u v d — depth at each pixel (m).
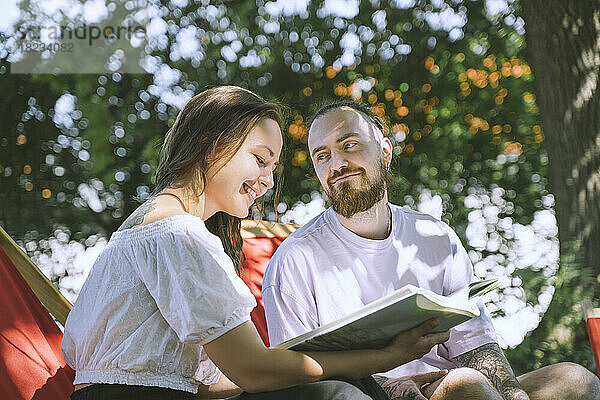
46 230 6.55
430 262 2.31
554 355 4.22
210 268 1.52
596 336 2.67
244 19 6.61
